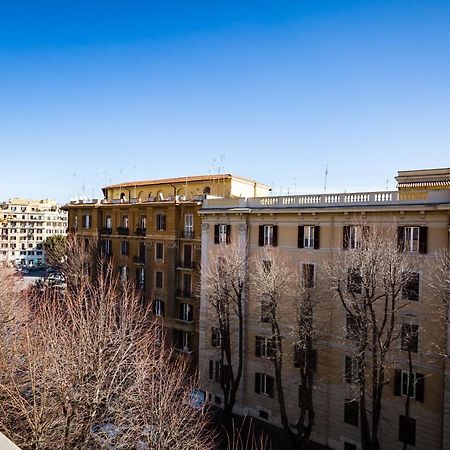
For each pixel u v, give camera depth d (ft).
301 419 86.33
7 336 71.51
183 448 58.59
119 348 61.72
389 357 86.63
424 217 84.58
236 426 103.60
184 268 130.31
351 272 86.58
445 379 80.28
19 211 447.01
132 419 57.82
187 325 127.75
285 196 105.29
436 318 82.64
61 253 177.99
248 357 109.29
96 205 161.89
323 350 96.68
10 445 12.80
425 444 83.71
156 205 137.18
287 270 100.07
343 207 94.02
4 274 123.44
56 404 53.26
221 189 153.89
